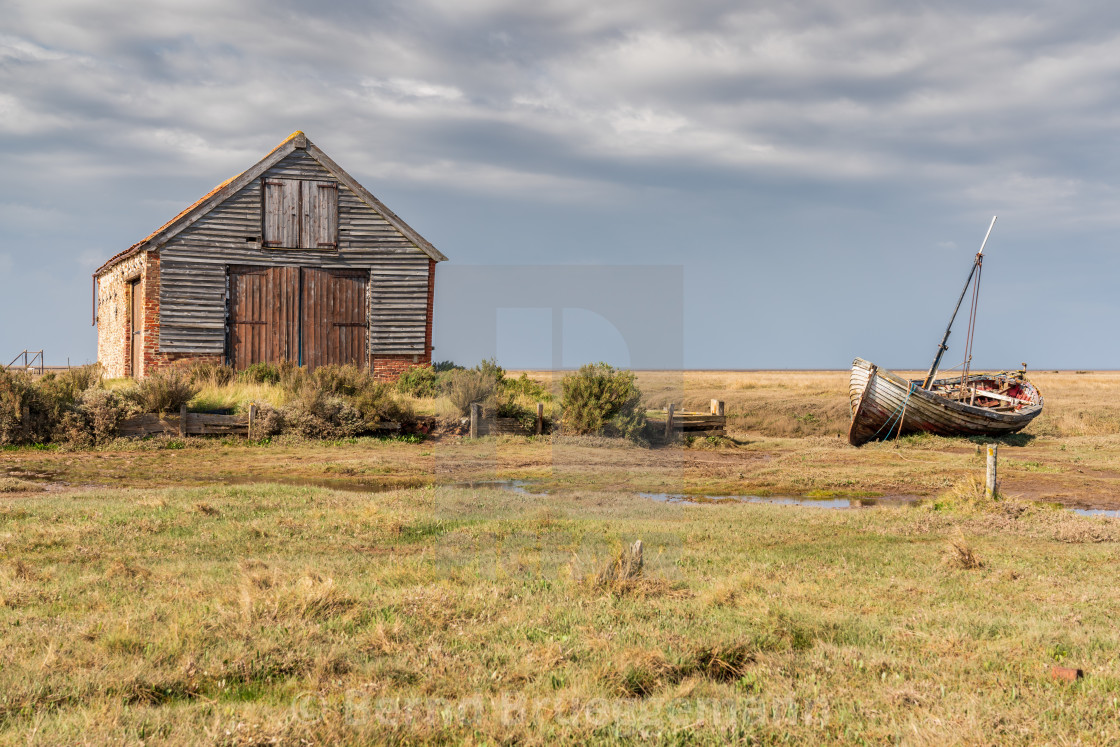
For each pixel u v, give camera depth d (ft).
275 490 45.14
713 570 28.94
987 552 33.47
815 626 21.70
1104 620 23.15
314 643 19.42
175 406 69.62
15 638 19.21
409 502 42.32
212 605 22.52
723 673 18.74
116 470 55.67
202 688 16.97
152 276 84.99
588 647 19.29
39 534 31.96
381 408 75.66
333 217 91.25
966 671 18.60
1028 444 87.20
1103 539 36.65
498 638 20.25
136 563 28.48
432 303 94.68
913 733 14.67
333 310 91.61
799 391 147.95
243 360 88.63
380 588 24.81
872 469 64.95
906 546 34.65
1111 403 128.57
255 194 88.74
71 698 15.85
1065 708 16.03
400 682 17.34
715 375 288.92
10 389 65.57
